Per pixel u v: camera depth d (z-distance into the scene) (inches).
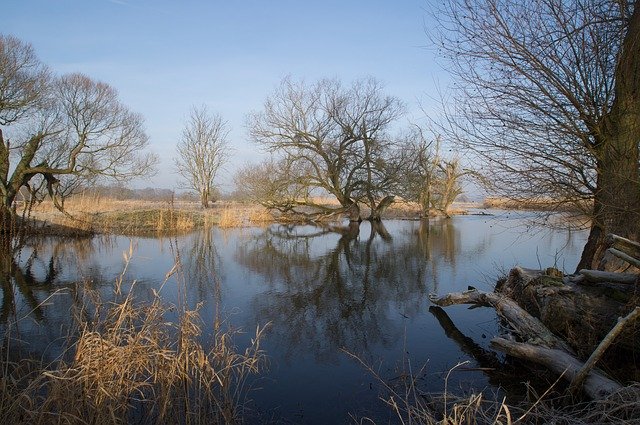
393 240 783.1
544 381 203.6
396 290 406.9
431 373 221.9
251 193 1187.3
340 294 391.5
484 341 268.8
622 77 247.3
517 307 248.7
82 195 1022.4
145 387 178.2
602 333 197.2
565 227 290.8
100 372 149.1
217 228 1004.6
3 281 420.5
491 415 164.2
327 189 1167.0
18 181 733.9
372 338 277.1
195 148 1688.0
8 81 734.5
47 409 139.3
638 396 143.6
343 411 185.0
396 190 1164.5
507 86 266.8
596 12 253.4
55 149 833.5
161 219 866.8
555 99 256.1
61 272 465.4
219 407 162.6
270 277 465.7
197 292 392.2
